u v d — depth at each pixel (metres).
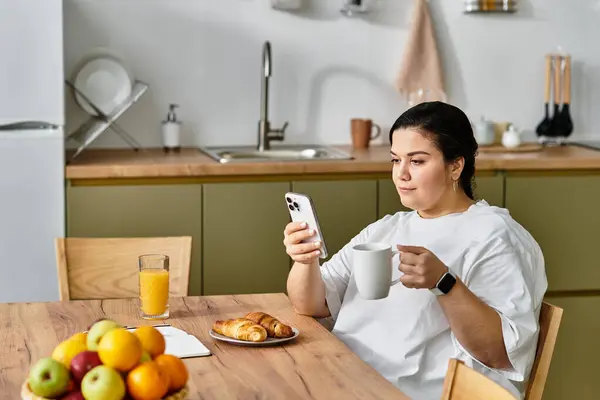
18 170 3.27
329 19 3.96
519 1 4.12
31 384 1.34
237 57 3.90
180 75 3.86
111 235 3.34
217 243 3.40
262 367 1.70
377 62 4.02
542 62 4.16
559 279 3.59
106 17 3.76
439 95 4.00
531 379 1.92
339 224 3.47
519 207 3.53
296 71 3.96
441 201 2.10
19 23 3.23
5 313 2.10
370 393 1.56
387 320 2.06
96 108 3.60
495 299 1.93
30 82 3.26
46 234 3.32
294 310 2.14
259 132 3.81
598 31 4.20
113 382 1.32
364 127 3.91
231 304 2.19
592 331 3.59
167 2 3.80
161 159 3.49
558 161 3.53
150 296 2.04
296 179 3.43
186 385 1.43
